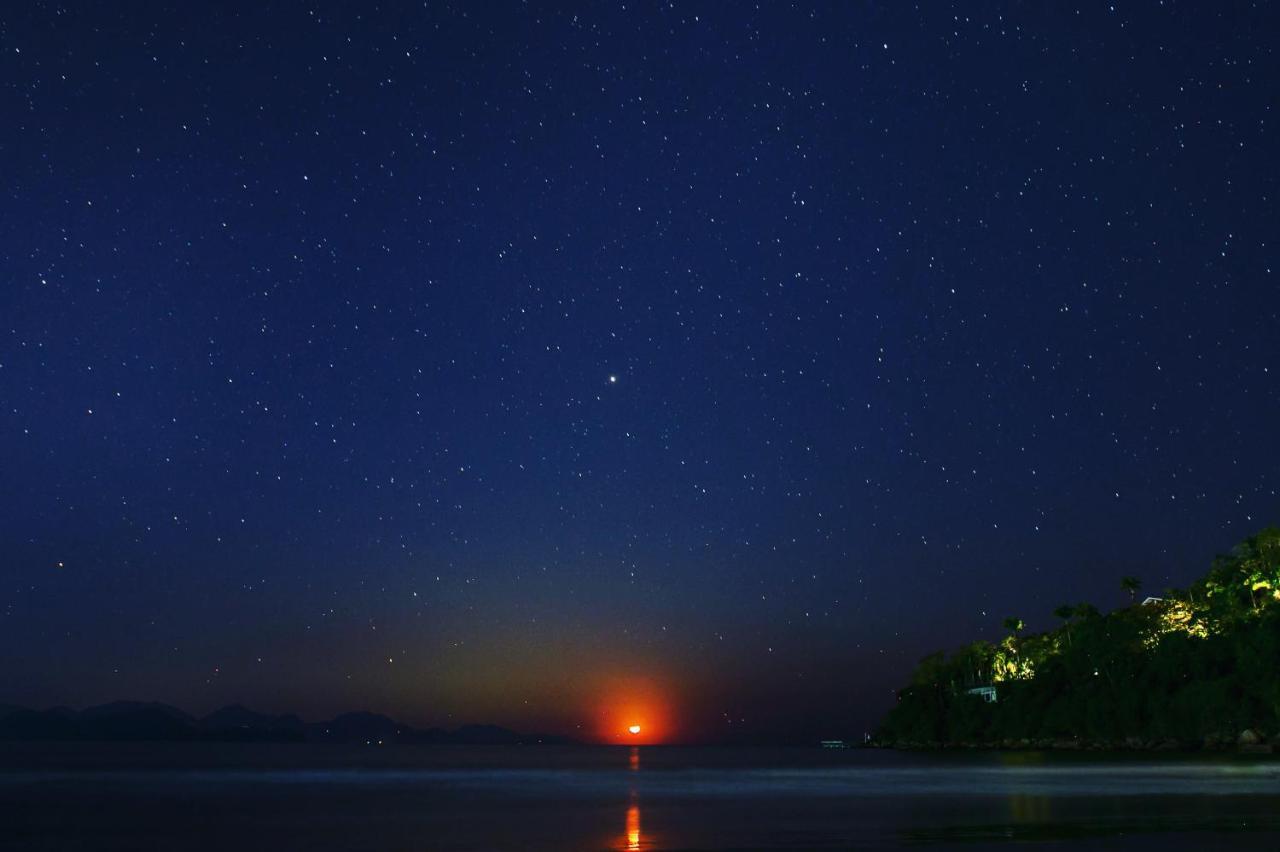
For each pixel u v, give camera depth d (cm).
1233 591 11800
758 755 16638
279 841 2856
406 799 4684
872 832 2814
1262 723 9781
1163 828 2691
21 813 3919
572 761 12525
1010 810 3409
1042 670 13538
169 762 11562
